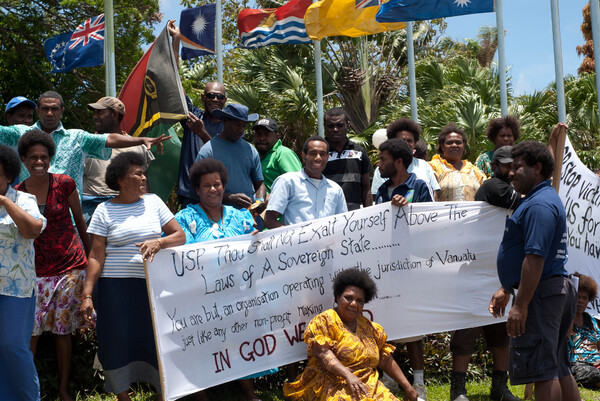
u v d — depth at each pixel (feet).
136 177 18.39
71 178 20.08
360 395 16.84
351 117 73.51
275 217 20.93
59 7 63.87
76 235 20.04
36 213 17.29
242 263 19.12
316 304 19.75
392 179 21.61
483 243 21.01
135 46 64.49
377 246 20.38
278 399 20.42
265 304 19.25
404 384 18.56
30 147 18.99
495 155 21.25
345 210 21.80
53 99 21.16
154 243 17.95
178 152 26.89
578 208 20.72
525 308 15.80
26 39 65.98
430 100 66.85
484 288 20.89
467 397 20.58
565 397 16.79
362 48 72.43
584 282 20.58
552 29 37.50
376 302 20.27
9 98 67.92
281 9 38.17
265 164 25.21
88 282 17.85
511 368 16.39
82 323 19.75
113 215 18.34
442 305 20.63
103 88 65.57
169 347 18.03
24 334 16.98
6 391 16.84
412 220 20.66
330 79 71.51
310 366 18.21
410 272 20.54
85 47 36.45
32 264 17.37
